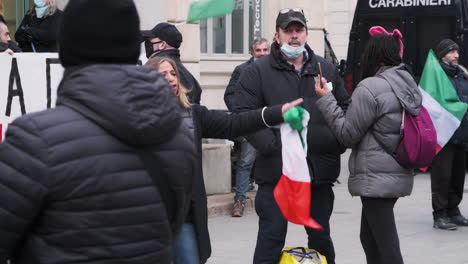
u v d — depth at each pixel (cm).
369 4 1420
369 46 553
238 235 823
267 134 545
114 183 258
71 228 253
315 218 561
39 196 250
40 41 736
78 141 254
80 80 261
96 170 255
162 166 271
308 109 557
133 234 261
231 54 1270
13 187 248
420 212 969
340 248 768
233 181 1052
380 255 543
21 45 749
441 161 864
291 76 566
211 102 1245
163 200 272
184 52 1055
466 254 753
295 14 559
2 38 676
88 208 255
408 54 1383
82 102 258
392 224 541
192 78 536
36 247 255
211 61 1236
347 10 2348
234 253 742
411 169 541
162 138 268
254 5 1298
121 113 256
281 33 562
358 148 543
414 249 771
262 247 553
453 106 840
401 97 530
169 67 448
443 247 782
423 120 534
